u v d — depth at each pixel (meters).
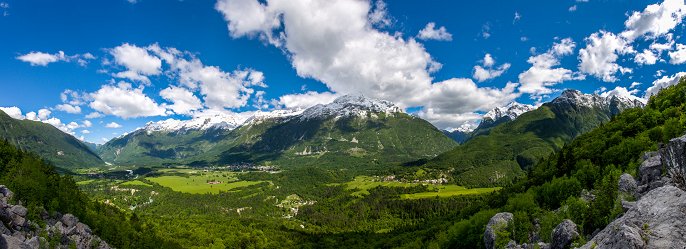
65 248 75.94
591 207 41.81
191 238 172.75
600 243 27.59
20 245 52.84
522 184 119.38
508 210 75.19
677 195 25.89
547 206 67.19
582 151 90.50
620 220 28.23
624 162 64.25
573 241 39.25
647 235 24.09
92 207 117.31
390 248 141.75
